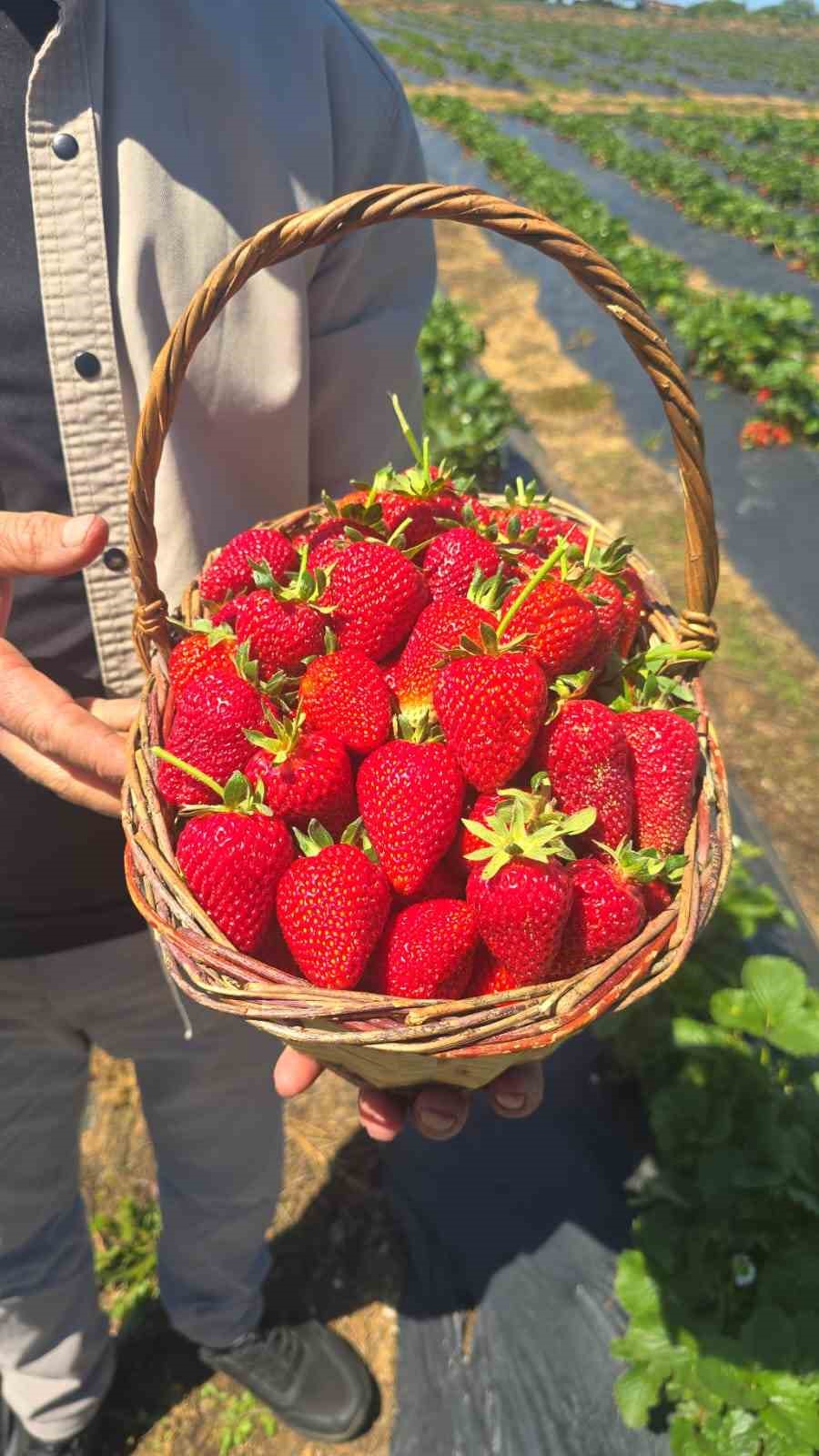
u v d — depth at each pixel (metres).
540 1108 0.89
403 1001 0.35
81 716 0.41
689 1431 0.68
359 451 0.54
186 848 0.39
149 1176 0.88
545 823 0.39
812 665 1.52
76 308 0.42
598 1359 0.74
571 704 0.43
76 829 0.49
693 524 0.45
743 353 2.37
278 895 0.39
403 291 0.52
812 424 2.10
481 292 3.19
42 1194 0.63
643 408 2.37
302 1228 0.84
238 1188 0.67
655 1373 0.70
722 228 3.77
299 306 0.46
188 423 0.47
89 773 0.42
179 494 0.48
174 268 0.43
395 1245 0.83
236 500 0.50
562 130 5.95
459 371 2.20
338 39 0.46
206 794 0.42
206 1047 0.60
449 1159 0.86
